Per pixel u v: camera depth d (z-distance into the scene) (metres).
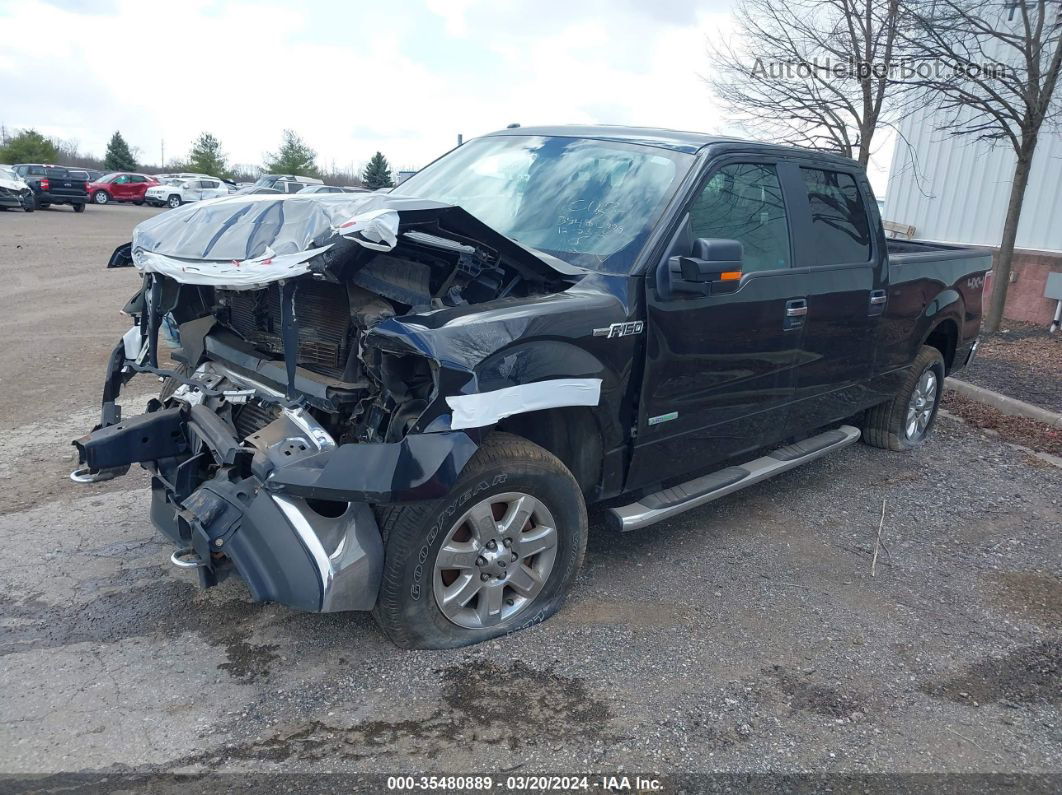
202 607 3.54
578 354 3.30
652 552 4.37
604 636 3.48
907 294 5.48
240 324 3.78
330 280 3.03
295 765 2.63
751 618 3.74
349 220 2.99
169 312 3.90
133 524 4.33
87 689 2.96
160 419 3.54
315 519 2.94
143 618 3.44
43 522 4.32
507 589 3.44
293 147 62.91
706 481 4.29
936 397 6.46
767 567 4.27
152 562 3.92
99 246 18.64
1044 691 3.34
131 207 39.81
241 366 3.61
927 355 6.10
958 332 6.34
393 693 3.00
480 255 3.31
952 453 6.38
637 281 3.53
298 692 2.99
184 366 4.11
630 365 3.55
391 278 3.13
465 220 3.17
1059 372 8.77
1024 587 4.24
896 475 5.81
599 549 4.35
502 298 3.36
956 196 12.45
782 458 4.79
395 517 3.01
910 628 3.76
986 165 11.91
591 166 4.18
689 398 3.90
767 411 4.46
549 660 3.27
